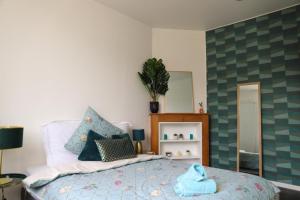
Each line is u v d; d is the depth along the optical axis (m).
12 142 2.21
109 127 3.23
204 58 4.74
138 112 4.16
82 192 1.81
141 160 2.88
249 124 4.06
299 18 3.64
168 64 4.59
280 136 3.77
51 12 3.03
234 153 4.29
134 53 4.15
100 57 3.60
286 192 3.49
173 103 4.50
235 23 4.37
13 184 2.20
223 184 1.93
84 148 2.83
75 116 3.25
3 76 2.60
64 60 3.15
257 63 4.07
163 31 4.61
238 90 4.24
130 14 4.00
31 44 2.83
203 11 3.90
